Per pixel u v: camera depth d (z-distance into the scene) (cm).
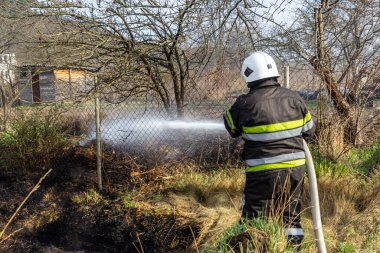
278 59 626
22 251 487
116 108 656
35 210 545
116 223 496
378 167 510
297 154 311
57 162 620
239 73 586
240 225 325
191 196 519
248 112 312
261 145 311
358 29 591
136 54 566
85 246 499
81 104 608
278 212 306
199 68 604
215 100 589
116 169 586
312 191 311
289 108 311
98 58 575
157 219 479
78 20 561
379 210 407
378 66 563
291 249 298
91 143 650
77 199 545
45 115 625
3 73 775
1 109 728
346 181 470
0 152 652
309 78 571
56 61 565
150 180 561
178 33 569
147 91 618
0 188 589
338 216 398
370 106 605
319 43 584
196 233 437
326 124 555
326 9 619
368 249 335
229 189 512
